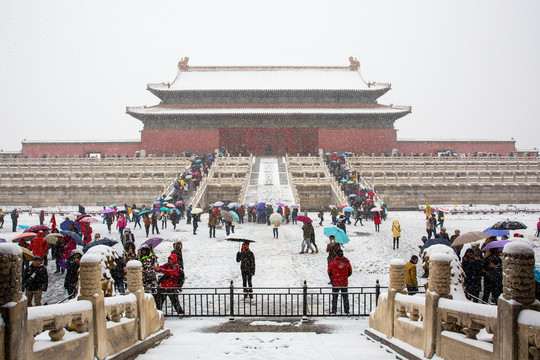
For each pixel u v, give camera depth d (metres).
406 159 69.69
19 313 6.21
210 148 85.44
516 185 58.81
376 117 85.94
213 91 87.31
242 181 56.00
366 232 35.34
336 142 85.62
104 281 11.76
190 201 48.81
